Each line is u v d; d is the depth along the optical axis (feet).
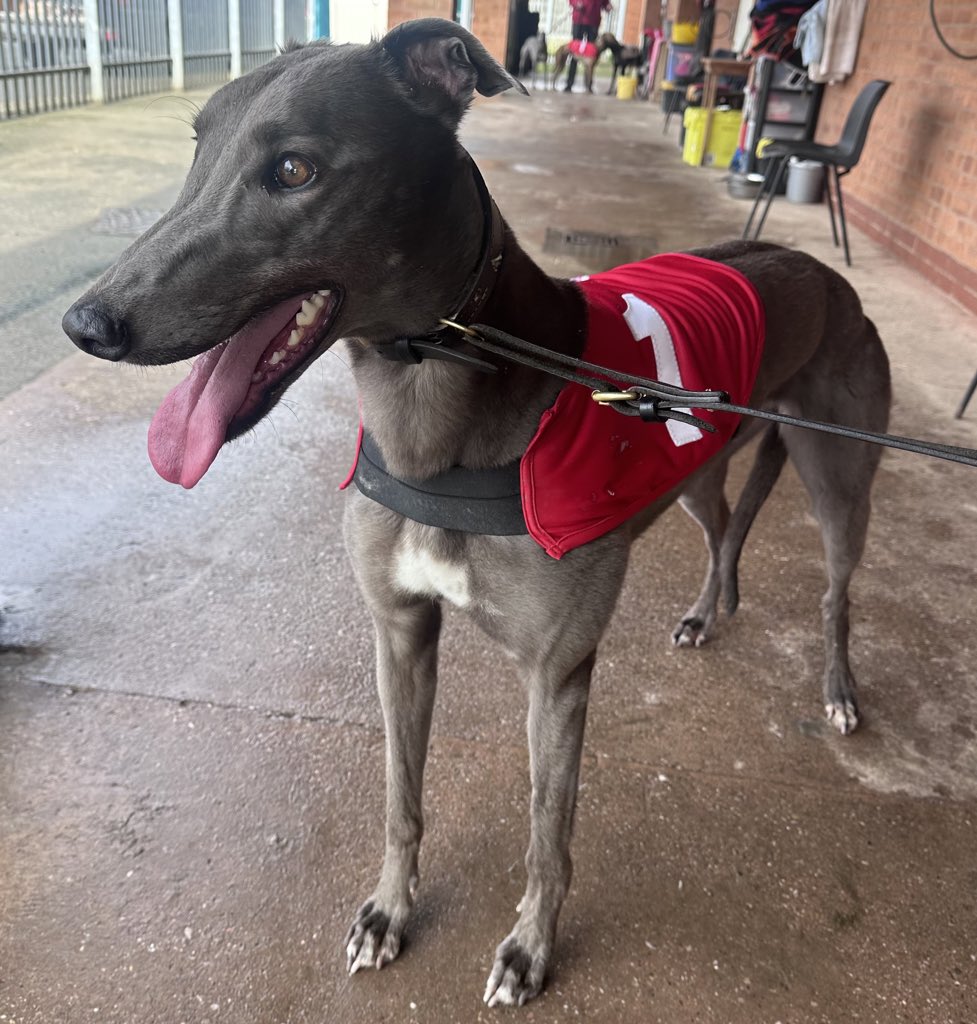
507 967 5.90
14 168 25.86
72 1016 5.64
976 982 6.10
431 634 6.06
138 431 12.34
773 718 8.29
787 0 26.73
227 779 7.30
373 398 5.23
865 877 6.81
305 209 4.33
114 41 39.37
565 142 38.45
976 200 18.84
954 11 20.70
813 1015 5.87
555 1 94.99
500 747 7.78
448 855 6.83
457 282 4.83
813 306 7.75
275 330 4.60
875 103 20.42
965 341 17.04
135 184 24.66
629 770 7.64
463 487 5.20
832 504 8.14
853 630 9.45
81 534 10.11
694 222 24.93
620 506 5.42
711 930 6.39
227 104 4.49
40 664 8.27
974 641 9.37
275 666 8.46
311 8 51.78
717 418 6.39
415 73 4.61
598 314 5.90
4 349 14.47
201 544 10.11
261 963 6.02
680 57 46.19
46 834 6.75
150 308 4.21
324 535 10.43
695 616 9.24
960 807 7.44
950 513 11.69
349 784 7.34
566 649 5.47
